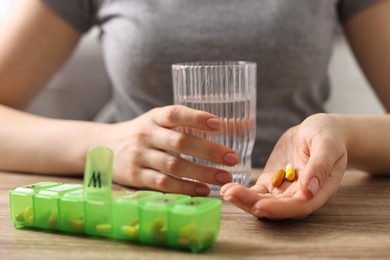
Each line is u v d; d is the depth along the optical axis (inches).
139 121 28.4
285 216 22.1
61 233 22.3
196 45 35.3
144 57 35.5
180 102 26.5
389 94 37.2
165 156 26.7
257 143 36.0
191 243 20.4
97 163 21.9
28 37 37.3
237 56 35.4
